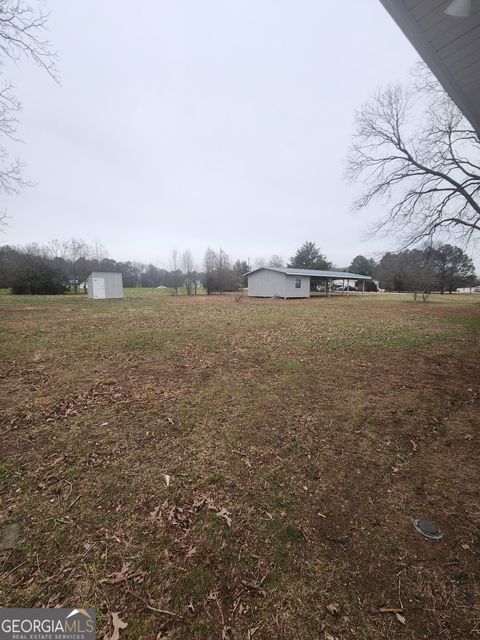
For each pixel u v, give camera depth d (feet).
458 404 12.31
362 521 6.31
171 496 6.97
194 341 22.75
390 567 5.28
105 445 8.99
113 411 11.22
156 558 5.41
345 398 12.68
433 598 4.76
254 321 33.53
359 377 15.34
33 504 6.64
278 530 6.06
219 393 13.03
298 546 5.69
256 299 76.54
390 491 7.25
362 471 8.00
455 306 56.85
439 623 4.42
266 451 8.82
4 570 5.15
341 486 7.41
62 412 11.08
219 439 9.41
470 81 8.91
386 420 10.85
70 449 8.75
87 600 4.72
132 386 13.76
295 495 7.07
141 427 10.07
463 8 6.42
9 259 90.84
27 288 84.89
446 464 8.35
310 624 4.40
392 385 14.32
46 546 5.61
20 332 24.95
